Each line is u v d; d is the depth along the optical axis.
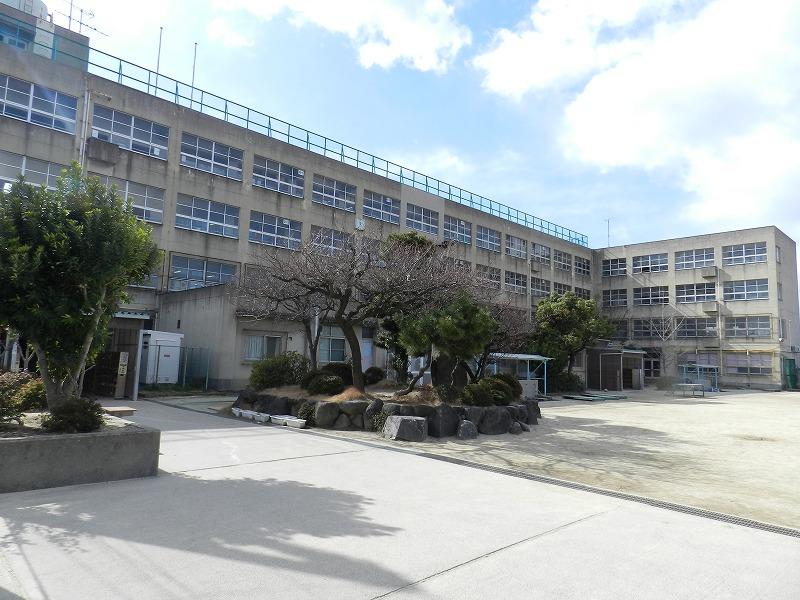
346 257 13.84
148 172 25.83
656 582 4.07
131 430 7.01
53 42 25.45
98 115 24.83
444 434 12.09
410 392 13.88
